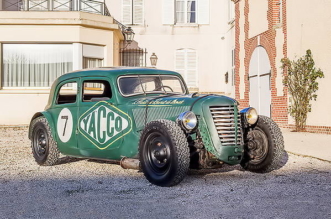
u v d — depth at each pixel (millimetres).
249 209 4496
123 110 6398
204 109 5809
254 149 6516
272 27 15930
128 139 6277
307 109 13805
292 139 11359
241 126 6129
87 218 4211
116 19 22547
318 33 13367
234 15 20938
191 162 5945
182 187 5621
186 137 5871
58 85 7594
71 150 7211
